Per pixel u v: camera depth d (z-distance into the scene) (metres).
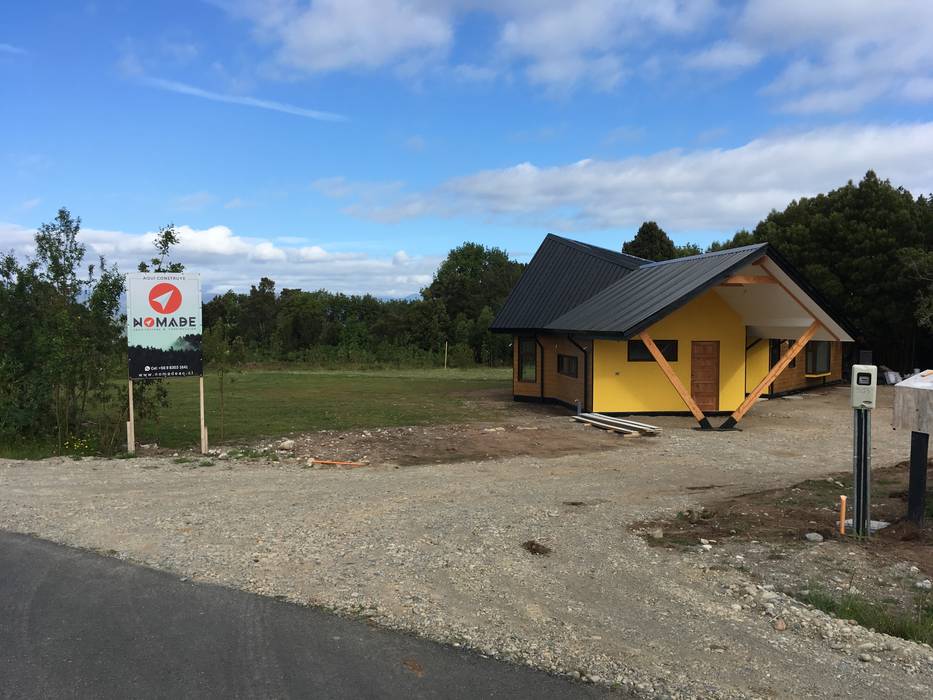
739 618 4.82
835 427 16.25
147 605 5.02
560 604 5.07
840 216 29.45
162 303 12.55
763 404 21.36
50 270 13.35
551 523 7.40
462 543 6.61
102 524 7.34
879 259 28.38
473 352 46.62
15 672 3.98
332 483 9.69
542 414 18.89
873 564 5.99
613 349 18.44
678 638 4.47
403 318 55.19
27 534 6.98
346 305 65.88
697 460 11.77
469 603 5.07
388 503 8.37
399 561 6.05
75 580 5.57
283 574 5.70
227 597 5.18
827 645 4.39
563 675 3.95
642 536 6.93
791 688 3.81
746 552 6.36
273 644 4.35
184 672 3.97
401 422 16.72
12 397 12.97
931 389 6.81
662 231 54.34
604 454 12.41
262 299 58.91
